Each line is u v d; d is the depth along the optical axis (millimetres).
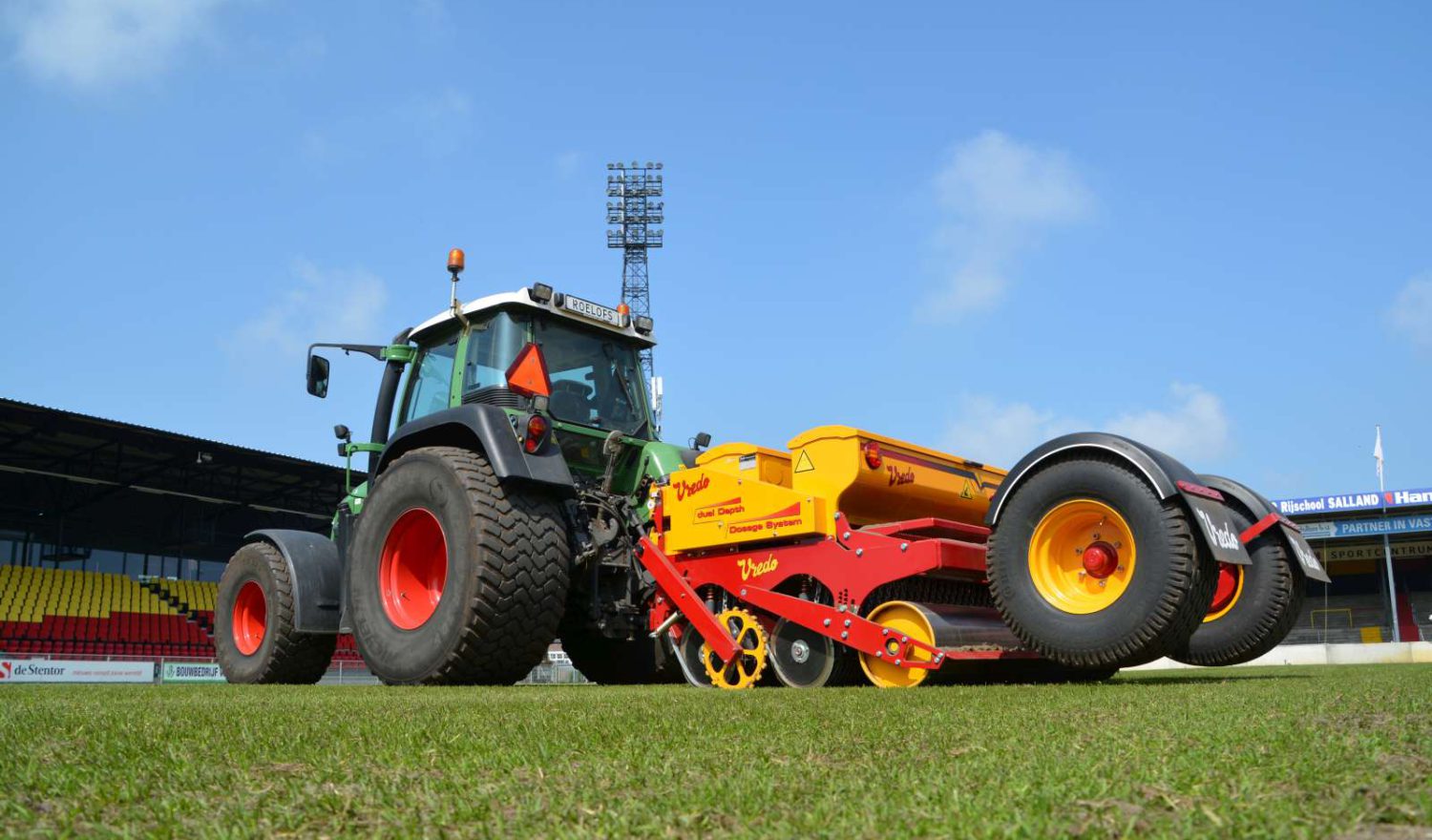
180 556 26031
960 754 1670
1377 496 27484
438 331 6242
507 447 4941
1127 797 1236
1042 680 4707
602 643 6387
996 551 4031
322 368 6461
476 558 4766
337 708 2869
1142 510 3639
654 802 1281
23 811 1291
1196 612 3605
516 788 1414
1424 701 2652
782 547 4645
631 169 38656
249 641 6926
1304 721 2104
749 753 1725
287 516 27438
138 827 1209
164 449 20438
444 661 4793
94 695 3938
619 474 5902
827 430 4688
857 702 2922
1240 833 1036
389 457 5703
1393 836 1029
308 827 1201
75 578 23031
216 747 1900
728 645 4590
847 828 1097
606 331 6133
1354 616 32531
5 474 21891
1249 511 4809
